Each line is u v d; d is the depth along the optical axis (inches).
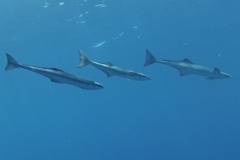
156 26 1312.7
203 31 1541.6
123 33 1317.7
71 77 255.4
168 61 340.2
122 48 1572.3
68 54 1455.5
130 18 1157.1
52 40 1218.6
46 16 980.6
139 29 1306.6
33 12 935.0
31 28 1055.6
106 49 1531.7
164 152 2930.6
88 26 1144.8
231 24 1510.8
